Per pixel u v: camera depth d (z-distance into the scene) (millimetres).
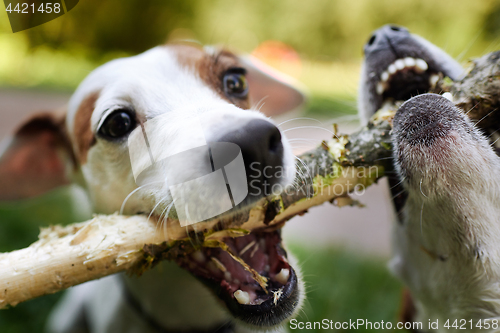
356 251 837
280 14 2846
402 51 411
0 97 2061
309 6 2820
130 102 396
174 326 446
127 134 397
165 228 359
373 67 417
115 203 411
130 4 2320
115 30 2357
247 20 2744
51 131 476
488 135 372
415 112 355
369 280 678
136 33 2404
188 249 367
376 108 421
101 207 424
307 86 1901
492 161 348
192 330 446
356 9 2730
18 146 474
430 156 348
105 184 413
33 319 576
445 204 352
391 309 590
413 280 405
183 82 405
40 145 479
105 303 484
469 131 352
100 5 2271
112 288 478
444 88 374
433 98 357
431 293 391
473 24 2238
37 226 775
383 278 684
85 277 348
